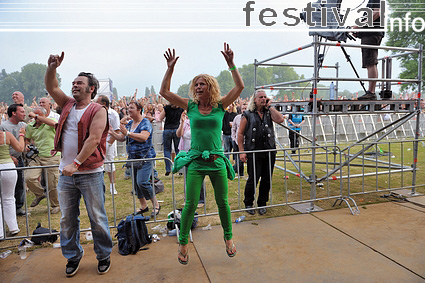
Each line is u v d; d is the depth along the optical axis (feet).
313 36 13.94
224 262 10.00
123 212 15.51
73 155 9.04
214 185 9.67
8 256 10.83
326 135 46.93
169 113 23.31
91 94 9.53
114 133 16.87
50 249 11.27
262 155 14.34
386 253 10.28
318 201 16.25
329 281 8.76
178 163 9.69
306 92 27.66
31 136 15.43
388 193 17.39
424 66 76.59
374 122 50.42
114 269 9.77
